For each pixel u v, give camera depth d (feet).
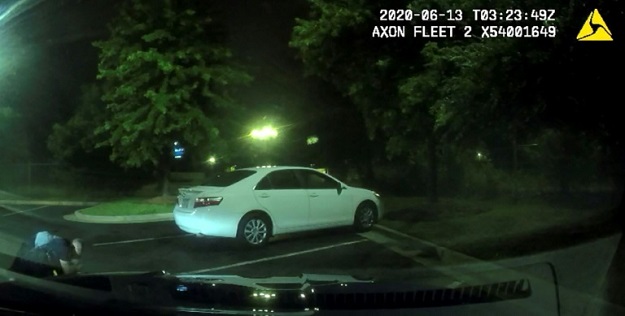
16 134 109.09
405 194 79.00
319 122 96.48
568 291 22.66
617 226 32.81
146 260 35.42
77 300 14.85
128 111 71.97
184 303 14.84
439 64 34.04
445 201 58.08
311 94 91.09
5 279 17.61
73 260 19.67
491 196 60.64
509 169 62.13
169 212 64.59
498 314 18.06
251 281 17.87
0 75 97.50
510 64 27.02
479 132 32.91
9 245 40.86
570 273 25.57
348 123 94.89
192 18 70.38
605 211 39.19
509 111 28.86
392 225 46.32
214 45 72.33
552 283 23.71
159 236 46.47
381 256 34.81
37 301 14.82
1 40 90.22
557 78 26.53
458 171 69.15
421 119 47.57
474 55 28.73
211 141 70.85
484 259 30.94
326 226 42.32
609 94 26.25
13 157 108.88
